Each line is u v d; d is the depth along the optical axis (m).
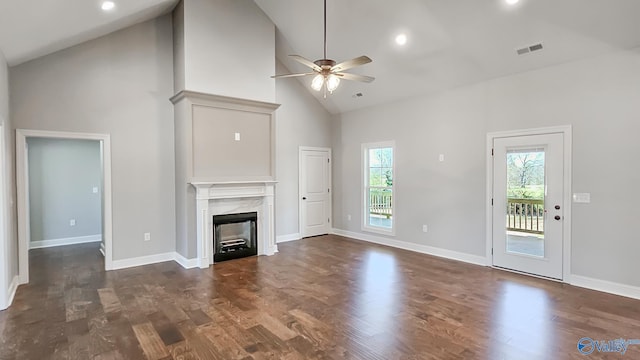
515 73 4.67
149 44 5.20
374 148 6.76
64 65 4.58
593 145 4.04
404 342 2.81
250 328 3.06
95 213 6.91
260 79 5.64
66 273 4.73
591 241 4.07
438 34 4.61
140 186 5.15
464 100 5.29
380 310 3.45
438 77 5.35
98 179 6.93
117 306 3.57
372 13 4.74
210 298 3.79
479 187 5.14
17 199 4.24
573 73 4.16
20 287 4.16
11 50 3.74
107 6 3.86
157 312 3.42
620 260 3.87
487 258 5.07
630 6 3.38
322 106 7.46
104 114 4.86
